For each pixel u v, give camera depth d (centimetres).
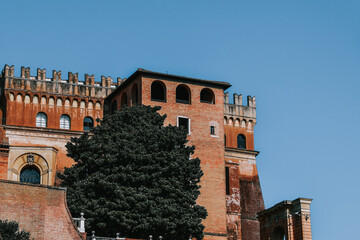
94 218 5581
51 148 7269
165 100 7362
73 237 4841
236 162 8406
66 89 7825
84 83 7944
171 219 5750
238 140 8588
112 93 7812
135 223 5606
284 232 7338
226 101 8631
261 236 7781
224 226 7162
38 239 4709
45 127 7606
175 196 5884
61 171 7412
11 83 7619
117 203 5662
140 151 6003
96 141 6169
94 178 5747
